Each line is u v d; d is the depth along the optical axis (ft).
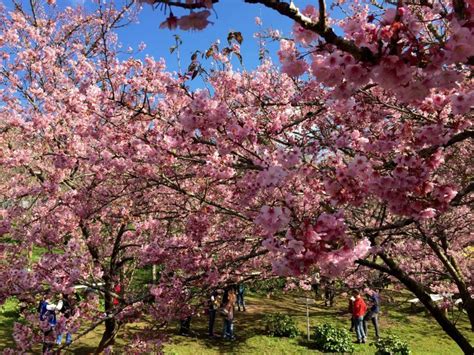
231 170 14.25
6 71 26.55
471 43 5.67
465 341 15.34
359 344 37.42
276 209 8.46
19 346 17.44
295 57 8.25
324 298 53.88
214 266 16.30
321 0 5.49
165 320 16.71
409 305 47.09
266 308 49.39
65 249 19.62
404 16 5.94
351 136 12.80
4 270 19.75
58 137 22.24
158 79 17.26
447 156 15.52
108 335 23.41
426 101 10.67
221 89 16.67
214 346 35.83
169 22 5.41
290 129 16.03
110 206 21.62
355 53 5.84
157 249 16.92
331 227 8.23
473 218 19.89
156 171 16.11
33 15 31.42
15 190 22.00
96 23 32.32
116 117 16.78
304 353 35.35
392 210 9.58
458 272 20.15
